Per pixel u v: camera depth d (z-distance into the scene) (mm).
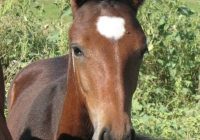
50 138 7312
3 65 12836
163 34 12656
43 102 7738
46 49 12422
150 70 12633
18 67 11938
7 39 12547
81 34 5898
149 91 11664
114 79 5707
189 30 12875
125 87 5738
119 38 5812
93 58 5809
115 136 5570
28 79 9078
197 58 12969
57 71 8750
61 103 7391
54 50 12312
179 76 12703
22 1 13102
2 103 7371
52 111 7477
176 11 12984
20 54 12398
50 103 7621
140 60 6020
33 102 7953
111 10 6031
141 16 12633
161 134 9359
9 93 9414
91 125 6695
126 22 5926
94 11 6051
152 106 11484
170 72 12438
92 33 5852
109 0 6172
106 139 5621
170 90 12461
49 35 12797
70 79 6652
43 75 8812
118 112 5633
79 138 6828
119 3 6164
